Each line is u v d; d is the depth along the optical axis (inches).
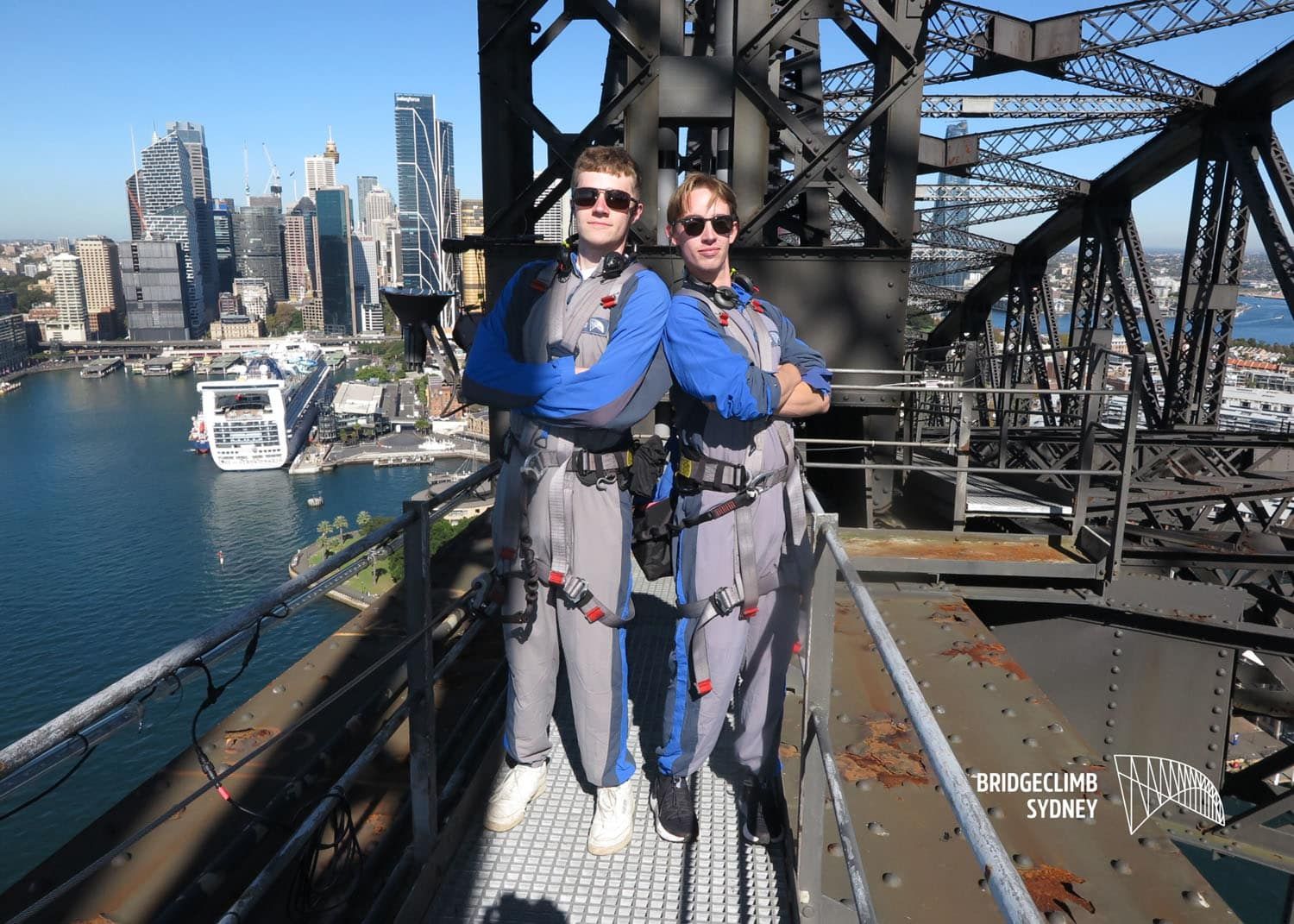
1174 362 587.5
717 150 214.8
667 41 177.0
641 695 110.3
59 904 63.2
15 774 29.0
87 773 2437.3
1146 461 348.2
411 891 68.9
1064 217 778.8
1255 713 209.5
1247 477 326.3
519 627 79.1
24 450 5910.4
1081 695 179.0
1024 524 216.5
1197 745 171.2
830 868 82.7
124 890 65.3
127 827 73.7
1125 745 175.6
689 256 76.9
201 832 72.9
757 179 182.2
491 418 98.0
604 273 74.6
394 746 89.7
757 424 77.4
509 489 79.9
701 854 81.1
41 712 2716.5
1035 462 361.1
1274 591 233.1
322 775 83.0
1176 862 83.6
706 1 231.9
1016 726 112.9
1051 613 180.5
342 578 54.9
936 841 87.0
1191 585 166.2
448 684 104.2
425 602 69.4
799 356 81.6
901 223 184.2
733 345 73.2
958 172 741.9
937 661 134.8
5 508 4586.6
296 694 99.3
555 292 75.2
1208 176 566.6
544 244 177.6
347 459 5659.5
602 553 76.0
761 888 76.7
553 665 81.6
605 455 76.5
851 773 100.0
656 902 74.4
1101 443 347.9
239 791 79.0
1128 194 714.8
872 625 45.8
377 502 4751.5
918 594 170.2
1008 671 131.1
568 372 72.5
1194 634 167.5
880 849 85.6
